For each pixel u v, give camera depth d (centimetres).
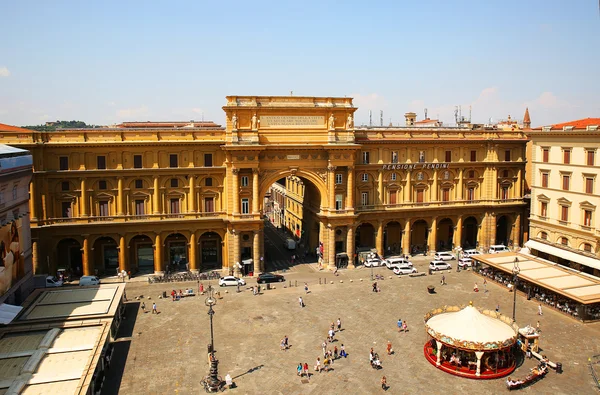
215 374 4431
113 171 7456
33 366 4103
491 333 4747
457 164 8994
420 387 4469
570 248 7581
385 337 5531
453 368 4781
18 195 5828
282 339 5494
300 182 10338
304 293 7088
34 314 5212
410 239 9156
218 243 8331
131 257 8019
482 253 9056
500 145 9162
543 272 7044
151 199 7700
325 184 8256
